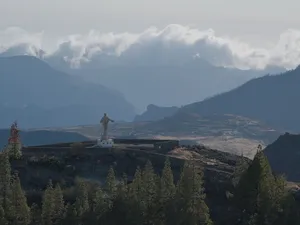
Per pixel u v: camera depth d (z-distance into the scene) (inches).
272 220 5841.5
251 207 5944.9
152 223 5713.6
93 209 5639.8
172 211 5639.8
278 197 5944.9
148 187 5743.1
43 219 5541.3
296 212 5935.0
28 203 6240.2
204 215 5757.9
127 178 6811.0
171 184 5782.5
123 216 5590.6
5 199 5561.0
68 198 6136.8
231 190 6540.4
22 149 7672.2
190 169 5787.4
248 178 5935.0
